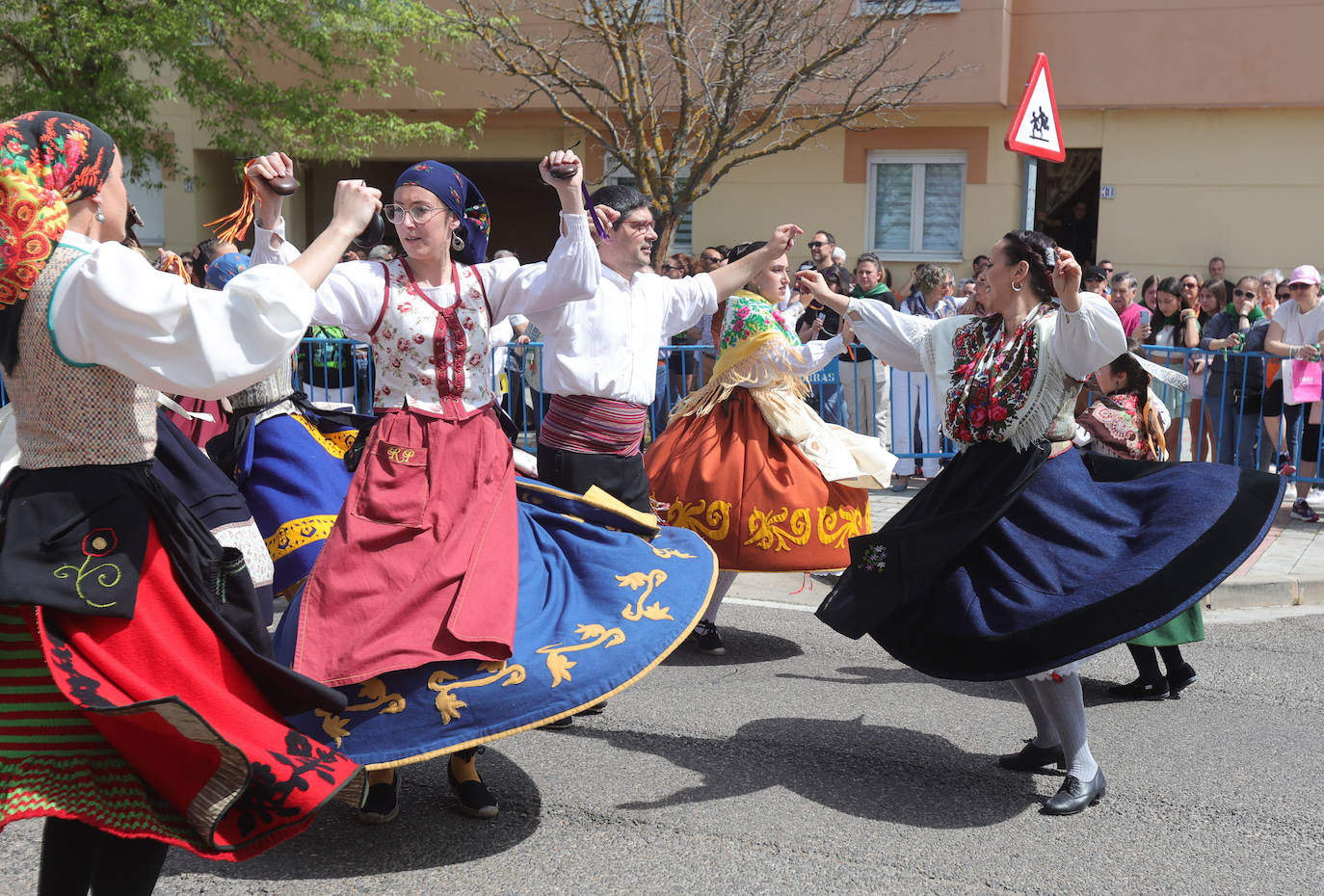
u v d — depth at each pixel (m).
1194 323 9.56
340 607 3.15
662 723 4.48
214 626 2.54
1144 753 4.20
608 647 3.24
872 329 4.09
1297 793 3.86
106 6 11.58
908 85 10.38
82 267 2.36
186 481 2.99
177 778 2.44
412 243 3.33
